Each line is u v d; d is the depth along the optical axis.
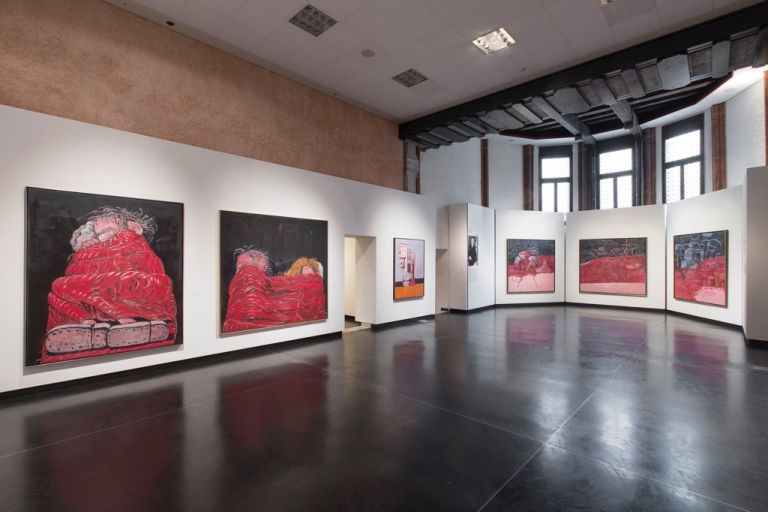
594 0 5.84
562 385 5.26
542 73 8.13
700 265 11.02
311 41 6.97
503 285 14.45
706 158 12.29
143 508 2.64
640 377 5.61
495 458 3.32
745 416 4.20
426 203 11.17
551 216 15.00
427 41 6.95
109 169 5.38
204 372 5.86
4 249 4.59
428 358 6.75
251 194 7.08
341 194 8.78
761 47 6.44
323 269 8.28
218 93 7.22
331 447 3.51
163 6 5.99
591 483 2.94
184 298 6.18
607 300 14.07
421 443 3.59
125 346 5.50
